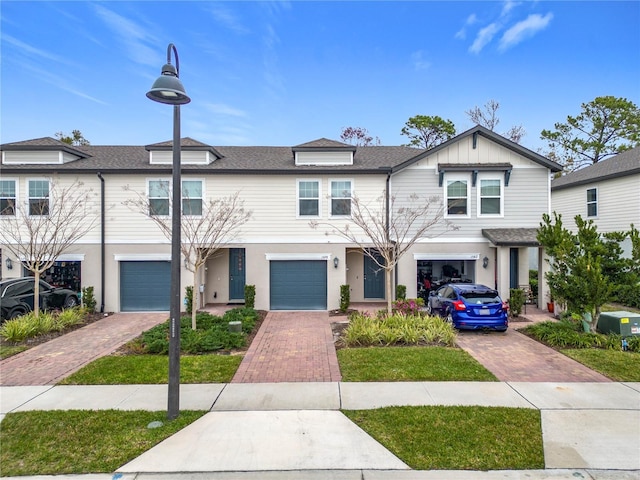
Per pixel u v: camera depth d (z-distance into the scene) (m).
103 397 6.95
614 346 9.72
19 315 12.29
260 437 5.52
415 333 10.31
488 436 5.50
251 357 9.35
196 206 15.55
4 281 12.90
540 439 5.42
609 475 4.68
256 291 15.70
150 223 15.43
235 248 16.97
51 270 16.16
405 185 15.75
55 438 5.53
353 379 7.76
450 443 5.33
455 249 15.63
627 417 6.06
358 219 14.41
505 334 11.43
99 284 15.35
